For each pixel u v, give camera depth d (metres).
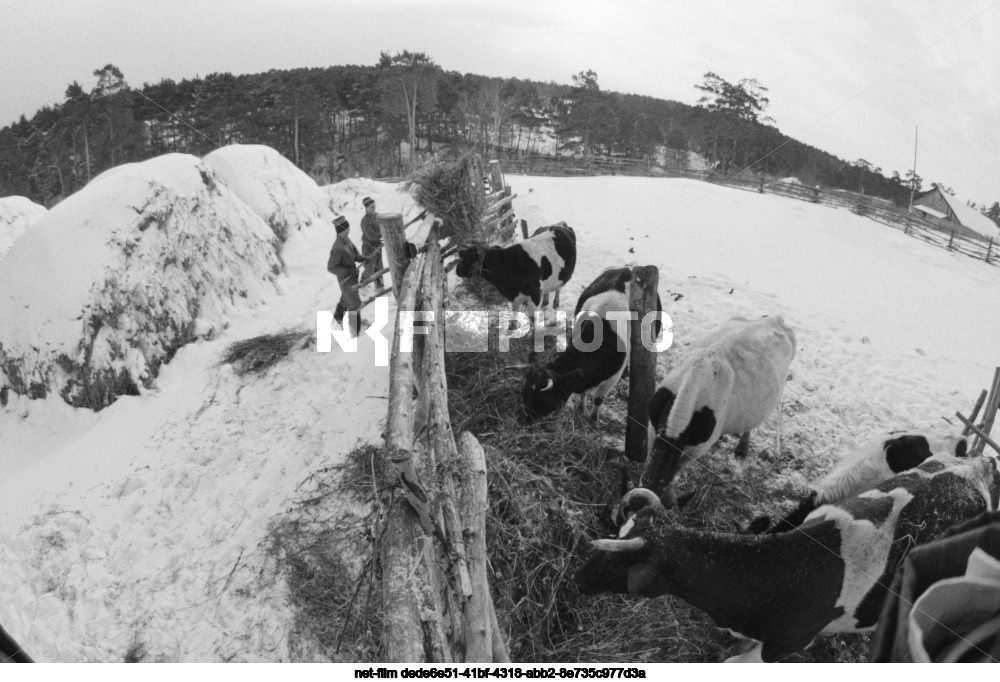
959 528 2.33
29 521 7.25
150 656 5.78
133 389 9.02
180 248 10.22
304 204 14.64
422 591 3.30
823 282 12.99
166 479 7.50
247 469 7.46
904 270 15.52
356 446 7.28
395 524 3.55
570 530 5.56
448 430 4.98
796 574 4.25
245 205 12.42
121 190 9.90
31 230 9.58
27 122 51.94
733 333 6.30
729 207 18.73
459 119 53.34
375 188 17.14
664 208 17.58
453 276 10.21
